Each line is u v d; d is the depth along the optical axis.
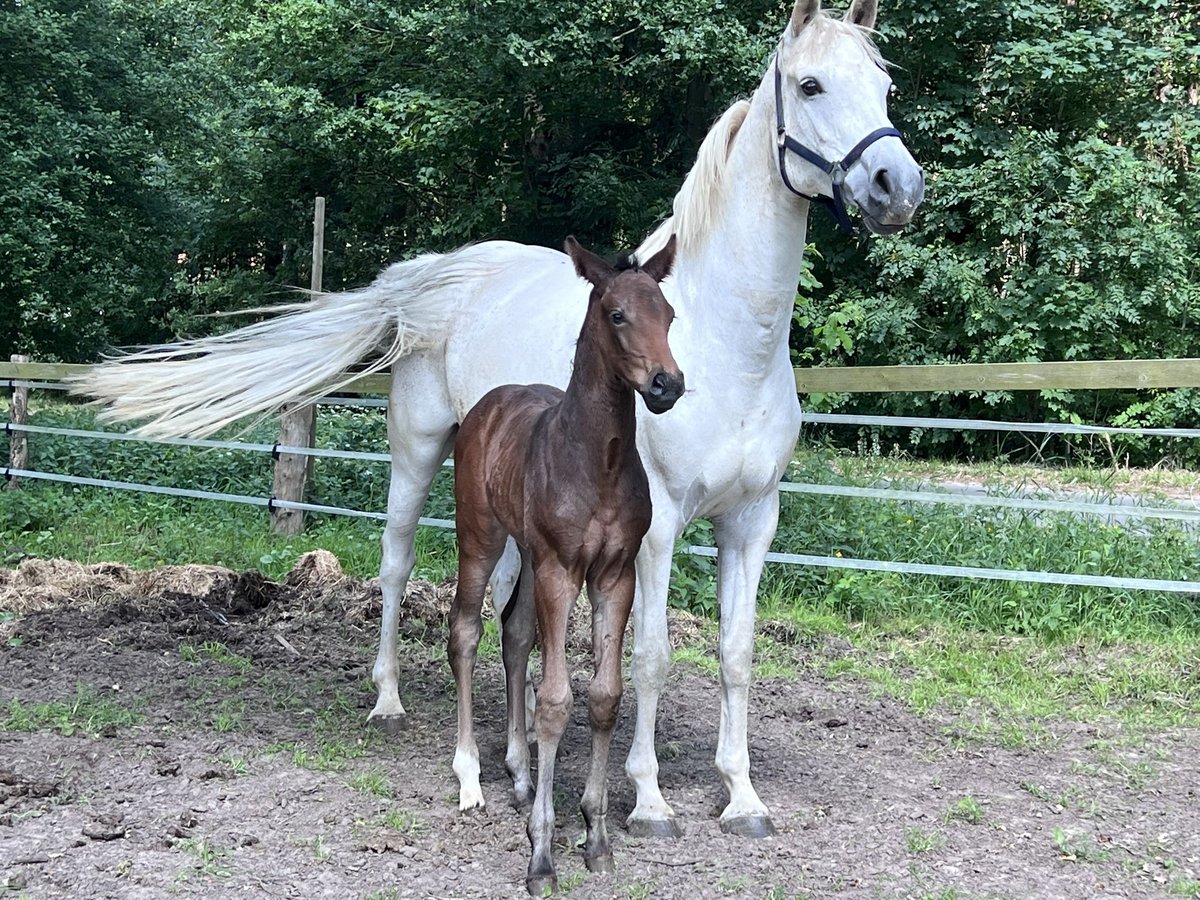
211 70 20.56
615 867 3.51
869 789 4.25
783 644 6.22
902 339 14.92
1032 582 6.70
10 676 5.20
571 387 3.34
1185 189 15.18
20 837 3.53
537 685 5.46
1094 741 4.81
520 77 15.74
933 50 15.16
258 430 10.36
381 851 3.54
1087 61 14.72
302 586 6.97
